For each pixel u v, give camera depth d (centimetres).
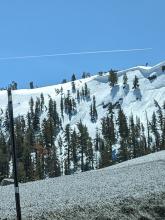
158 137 15188
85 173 3684
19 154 11669
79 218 1634
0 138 12419
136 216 1750
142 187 2197
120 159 12150
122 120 17062
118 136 18062
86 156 14138
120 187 2292
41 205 1805
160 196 1942
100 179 2914
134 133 14738
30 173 11075
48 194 2261
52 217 1602
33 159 12262
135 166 3712
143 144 14750
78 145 14012
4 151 11281
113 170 3603
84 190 2303
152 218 1766
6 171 10312
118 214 1722
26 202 1950
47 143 13925
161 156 4650
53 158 12244
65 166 13338
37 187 2759
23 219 1553
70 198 1972
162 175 2812
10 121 1302
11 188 2869
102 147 15038
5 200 2138
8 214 1630
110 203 1789
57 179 3322
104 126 19438
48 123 14725
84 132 14325
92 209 1716
